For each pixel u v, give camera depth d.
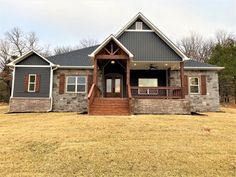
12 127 9.97
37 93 17.39
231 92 32.41
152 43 17.56
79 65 18.23
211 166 5.43
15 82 17.44
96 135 8.08
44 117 13.29
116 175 4.90
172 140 7.57
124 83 18.81
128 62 15.05
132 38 17.73
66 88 18.05
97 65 16.39
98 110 13.66
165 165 5.46
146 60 17.09
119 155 6.08
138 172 5.06
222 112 17.61
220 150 6.60
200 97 18.45
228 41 41.84
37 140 7.48
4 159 5.86
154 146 6.88
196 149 6.65
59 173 5.00
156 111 14.48
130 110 13.48
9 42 45.88
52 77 17.83
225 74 30.48
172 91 17.50
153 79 19.14
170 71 18.97
